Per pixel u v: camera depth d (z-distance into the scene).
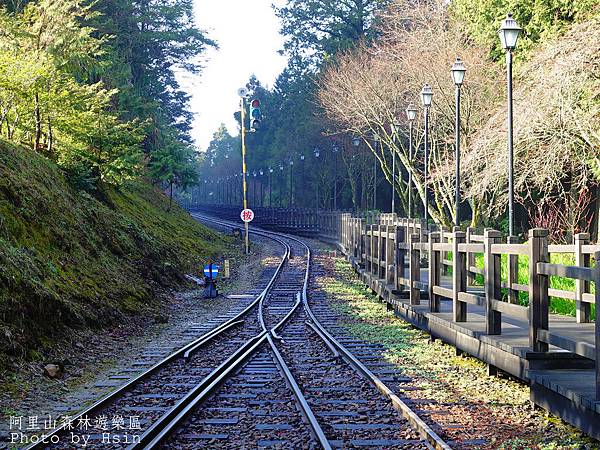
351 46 60.06
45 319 13.98
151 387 11.16
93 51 28.41
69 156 25.58
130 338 16.48
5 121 24.73
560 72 20.34
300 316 21.16
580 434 8.31
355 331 17.66
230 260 41.28
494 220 39.09
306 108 75.25
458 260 13.29
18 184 18.69
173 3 53.44
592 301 11.25
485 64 33.72
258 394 10.61
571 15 29.27
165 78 66.75
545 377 8.91
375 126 49.88
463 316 13.29
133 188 40.62
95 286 18.47
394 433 8.34
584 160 24.64
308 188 91.31
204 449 7.77
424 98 27.72
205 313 22.06
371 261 26.91
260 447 7.83
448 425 8.73
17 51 24.02
